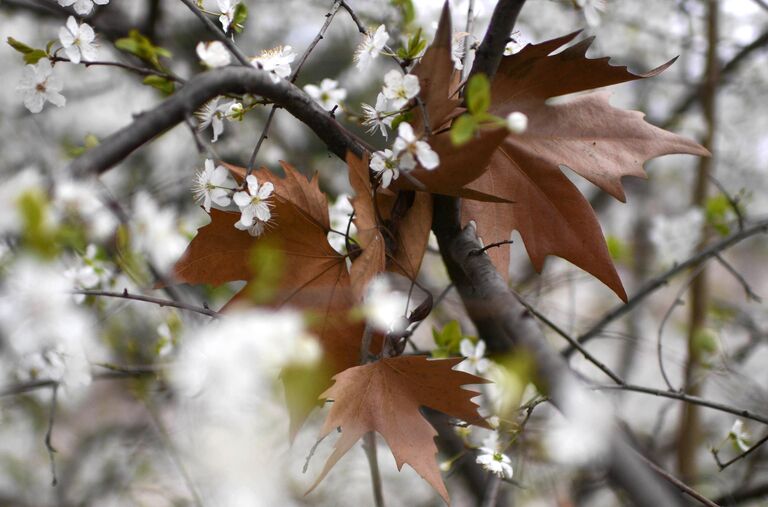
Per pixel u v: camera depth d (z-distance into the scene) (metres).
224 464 1.40
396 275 1.23
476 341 1.35
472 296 1.20
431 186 1.14
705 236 2.29
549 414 1.46
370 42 1.20
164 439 1.51
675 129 2.42
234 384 1.15
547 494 1.51
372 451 1.30
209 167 1.17
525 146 1.20
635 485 1.07
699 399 1.35
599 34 2.65
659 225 2.33
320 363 1.16
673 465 2.02
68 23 1.19
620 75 1.17
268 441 1.43
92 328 1.40
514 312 1.14
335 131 1.17
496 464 1.27
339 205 1.40
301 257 1.17
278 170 2.14
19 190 1.05
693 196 2.46
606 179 1.19
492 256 1.19
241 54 1.16
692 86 2.59
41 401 1.88
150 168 2.21
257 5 2.32
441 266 1.74
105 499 1.98
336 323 1.16
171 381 1.43
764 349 2.54
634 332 2.49
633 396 2.43
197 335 1.25
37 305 1.06
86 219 1.16
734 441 1.44
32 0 2.01
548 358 1.12
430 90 1.14
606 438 1.08
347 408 1.13
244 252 1.17
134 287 1.46
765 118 2.98
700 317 2.06
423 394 1.14
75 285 1.37
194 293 1.49
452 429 1.39
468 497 1.53
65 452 2.03
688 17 2.60
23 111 2.23
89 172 1.06
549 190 1.19
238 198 1.14
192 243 1.17
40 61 1.19
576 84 1.18
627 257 2.13
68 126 2.35
